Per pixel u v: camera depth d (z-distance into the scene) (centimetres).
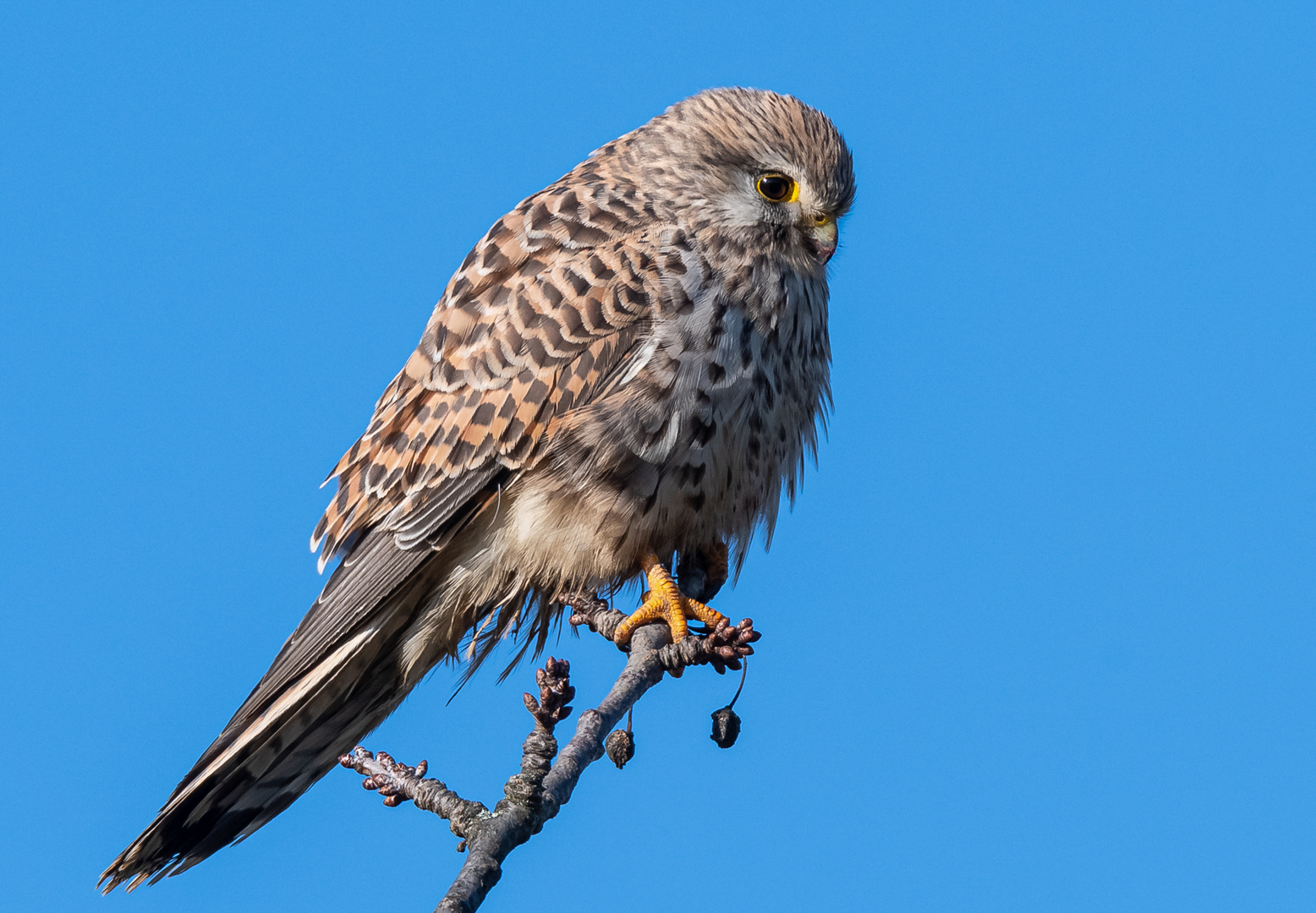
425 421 1070
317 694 1027
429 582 1073
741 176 1084
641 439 1033
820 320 1134
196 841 991
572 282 1053
